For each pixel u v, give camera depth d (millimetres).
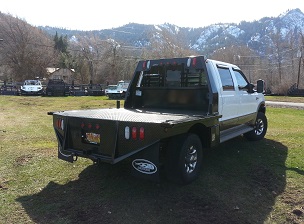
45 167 4965
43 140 7113
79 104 19047
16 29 55656
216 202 3775
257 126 7062
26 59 55750
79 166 5023
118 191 4047
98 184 4281
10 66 56531
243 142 6891
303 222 3369
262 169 5000
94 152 3988
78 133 4172
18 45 55438
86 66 63000
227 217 3424
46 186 4195
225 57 65438
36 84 30719
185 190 4102
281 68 58594
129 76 60000
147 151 3631
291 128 9211
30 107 16391
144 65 5852
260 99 7113
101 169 4879
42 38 64875
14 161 5270
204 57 5078
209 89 4961
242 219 3395
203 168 4969
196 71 5309
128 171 4793
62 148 4309
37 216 3352
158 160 3580
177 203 3725
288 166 5184
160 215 3426
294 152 6078
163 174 4504
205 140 4652
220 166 5102
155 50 57562
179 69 5520
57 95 29078
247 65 64438
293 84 44312
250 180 4520
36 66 57531
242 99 6121
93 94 31641
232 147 6387
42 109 15258
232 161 5395
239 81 6219
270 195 4031
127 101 6090
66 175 4621
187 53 55094
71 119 4230
